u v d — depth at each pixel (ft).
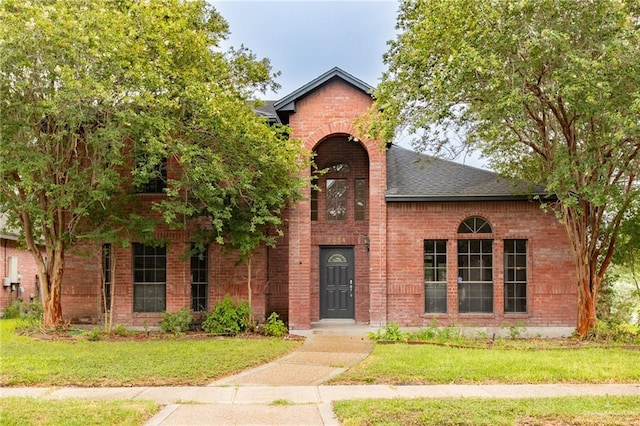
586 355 37.29
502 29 37.01
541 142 47.85
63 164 45.01
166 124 40.60
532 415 23.11
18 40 37.55
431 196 53.06
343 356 38.19
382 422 22.18
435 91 40.50
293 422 22.74
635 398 26.27
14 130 40.45
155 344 41.96
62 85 39.50
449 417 22.72
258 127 44.52
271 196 47.21
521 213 53.47
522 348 40.65
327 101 53.62
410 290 53.06
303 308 51.98
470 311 53.47
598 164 40.24
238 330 49.11
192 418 23.29
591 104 36.73
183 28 44.04
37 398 26.43
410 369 32.53
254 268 54.75
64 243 49.90
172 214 44.45
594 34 37.29
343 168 59.41
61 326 49.11
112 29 39.58
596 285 47.16
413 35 42.98
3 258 71.82
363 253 58.08
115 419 22.48
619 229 49.32
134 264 55.42
